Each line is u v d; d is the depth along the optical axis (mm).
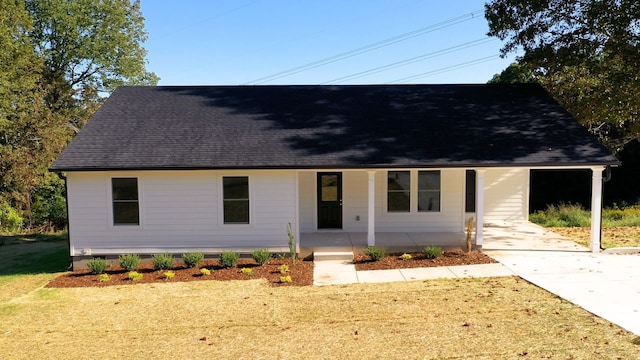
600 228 12234
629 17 14914
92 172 11859
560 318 7402
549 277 9906
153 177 12070
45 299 9531
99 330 7656
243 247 12352
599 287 9086
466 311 7918
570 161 11664
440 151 12219
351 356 6309
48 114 23109
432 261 11641
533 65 17844
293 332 7293
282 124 13648
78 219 12062
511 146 12406
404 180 14734
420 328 7223
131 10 33281
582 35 16609
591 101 17250
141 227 12172
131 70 33156
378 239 13578
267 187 12219
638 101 16406
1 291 10398
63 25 29172
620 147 20547
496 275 10227
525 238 14188
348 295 9180
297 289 9750
